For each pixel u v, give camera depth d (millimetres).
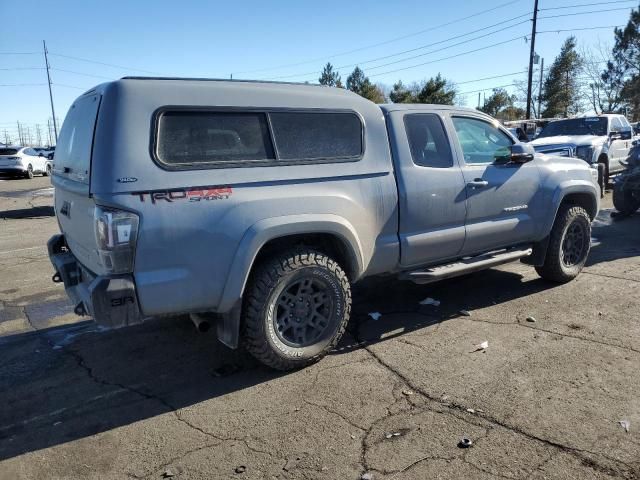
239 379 3969
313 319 4086
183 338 4805
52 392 3887
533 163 5570
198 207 3455
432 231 4730
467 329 4734
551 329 4648
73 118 4145
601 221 9984
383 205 4359
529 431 3111
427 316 5121
